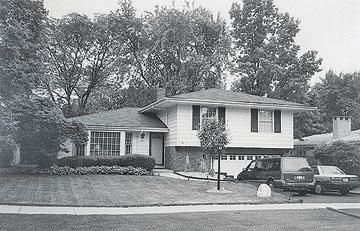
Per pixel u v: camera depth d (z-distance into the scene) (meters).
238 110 28.64
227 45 46.75
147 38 46.81
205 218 12.48
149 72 47.44
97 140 27.69
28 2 24.38
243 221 12.13
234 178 25.89
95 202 15.04
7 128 20.94
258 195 17.80
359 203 17.30
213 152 19.23
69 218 11.65
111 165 24.89
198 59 44.09
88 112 47.56
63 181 20.09
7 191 16.36
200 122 27.58
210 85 45.44
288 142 29.66
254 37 47.41
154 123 29.80
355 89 56.69
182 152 27.41
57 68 46.44
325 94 56.94
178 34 44.47
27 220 11.07
